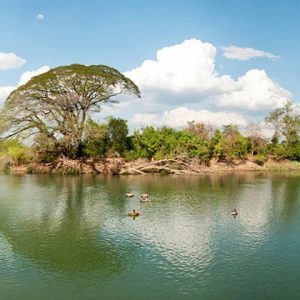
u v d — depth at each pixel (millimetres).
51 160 94938
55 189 62812
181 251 30250
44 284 24406
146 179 79750
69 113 90938
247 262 27906
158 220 40250
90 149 97188
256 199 53438
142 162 99938
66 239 33656
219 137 115312
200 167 99250
